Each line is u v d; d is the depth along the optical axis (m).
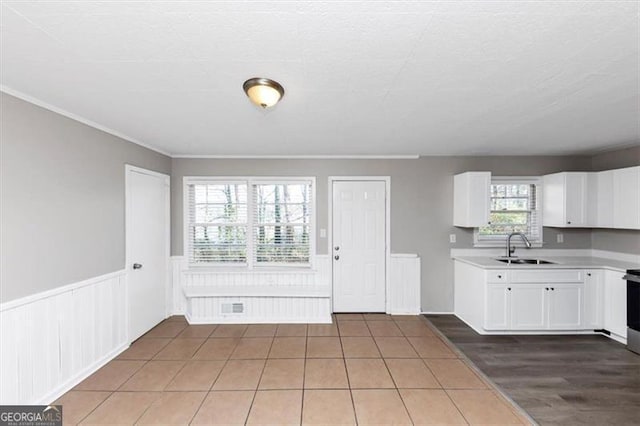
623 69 1.86
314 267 4.56
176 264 4.52
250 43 1.57
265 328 4.02
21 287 2.20
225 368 2.97
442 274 4.59
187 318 4.27
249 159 4.56
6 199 2.10
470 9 1.30
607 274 3.70
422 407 2.36
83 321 2.79
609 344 3.50
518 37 1.52
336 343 3.55
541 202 4.55
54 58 1.71
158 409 2.34
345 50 1.63
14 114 2.15
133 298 3.59
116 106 2.48
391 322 4.24
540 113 2.68
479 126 3.07
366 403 2.41
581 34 1.50
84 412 2.30
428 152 4.37
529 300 3.74
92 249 2.92
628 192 3.74
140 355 3.25
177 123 2.95
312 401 2.44
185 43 1.56
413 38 1.52
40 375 2.34
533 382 2.71
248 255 4.58
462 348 3.41
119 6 1.27
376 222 4.61
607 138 3.55
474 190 4.14
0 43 1.55
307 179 4.57
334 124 2.99
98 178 3.01
